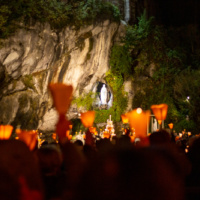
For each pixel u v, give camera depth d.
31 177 1.72
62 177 2.80
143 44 26.59
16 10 17.25
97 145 5.00
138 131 2.25
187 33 31.20
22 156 1.74
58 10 19.45
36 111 20.50
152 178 1.23
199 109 26.48
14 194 1.66
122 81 26.05
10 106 18.56
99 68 24.61
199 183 3.42
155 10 32.38
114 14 23.28
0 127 4.16
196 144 3.52
